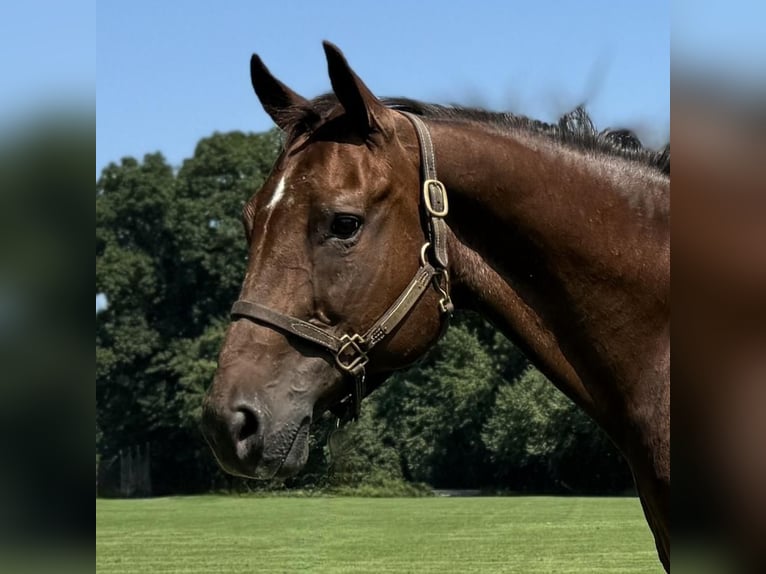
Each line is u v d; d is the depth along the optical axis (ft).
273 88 10.37
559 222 9.75
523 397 124.47
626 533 60.29
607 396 9.80
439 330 9.47
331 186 8.99
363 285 9.02
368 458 120.06
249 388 8.55
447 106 10.56
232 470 8.52
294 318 8.85
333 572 42.93
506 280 9.94
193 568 45.03
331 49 9.04
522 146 9.98
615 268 9.70
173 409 153.69
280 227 9.02
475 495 121.90
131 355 154.61
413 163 9.54
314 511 86.33
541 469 128.57
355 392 9.12
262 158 170.81
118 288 158.71
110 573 43.16
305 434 8.80
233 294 165.17
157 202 162.71
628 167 10.14
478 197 9.76
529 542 55.16
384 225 9.17
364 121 9.25
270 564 46.34
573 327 9.79
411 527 67.10
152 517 82.79
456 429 130.52
